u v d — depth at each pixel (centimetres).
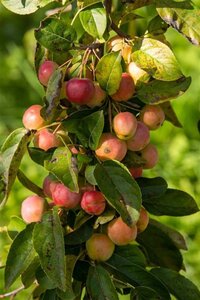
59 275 93
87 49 99
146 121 100
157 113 100
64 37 99
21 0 101
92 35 100
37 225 95
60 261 93
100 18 99
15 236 105
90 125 95
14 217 108
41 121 99
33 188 105
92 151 98
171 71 96
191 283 107
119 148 96
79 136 96
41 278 99
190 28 98
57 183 98
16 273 97
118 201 93
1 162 98
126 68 100
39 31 99
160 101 98
